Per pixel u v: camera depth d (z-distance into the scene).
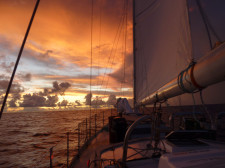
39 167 17.64
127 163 2.46
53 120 95.19
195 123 3.77
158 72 7.88
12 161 21.19
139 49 9.40
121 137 5.21
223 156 1.45
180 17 6.20
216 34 4.67
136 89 9.77
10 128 64.50
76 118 100.81
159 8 7.71
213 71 1.35
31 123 86.25
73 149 22.64
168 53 7.12
